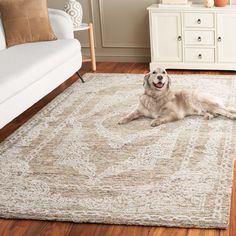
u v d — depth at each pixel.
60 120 3.79
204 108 3.64
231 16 4.59
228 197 2.59
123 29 5.31
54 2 5.43
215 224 2.38
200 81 4.48
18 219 2.56
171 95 3.62
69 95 4.35
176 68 4.90
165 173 2.88
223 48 4.71
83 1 5.35
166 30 4.82
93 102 4.13
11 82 3.35
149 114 3.66
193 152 3.11
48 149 3.30
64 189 2.79
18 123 3.86
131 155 3.13
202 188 2.69
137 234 2.37
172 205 2.55
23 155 3.23
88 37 5.47
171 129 3.47
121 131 3.50
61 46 4.23
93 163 3.06
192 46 4.79
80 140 3.40
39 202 2.67
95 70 5.11
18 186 2.85
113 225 2.46
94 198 2.67
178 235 2.34
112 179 2.86
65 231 2.44
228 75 4.63
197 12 4.67
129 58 5.38
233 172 2.89
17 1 4.36
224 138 3.28
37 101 3.97
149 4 5.16
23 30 4.35
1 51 4.13
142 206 2.56
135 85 4.50
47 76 3.90
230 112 3.64
